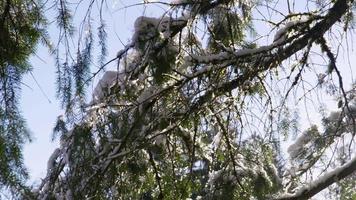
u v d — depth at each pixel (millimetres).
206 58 4367
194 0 4363
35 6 4070
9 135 3920
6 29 3943
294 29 4477
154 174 4922
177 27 4496
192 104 4445
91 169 4336
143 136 4379
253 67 4375
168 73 4395
